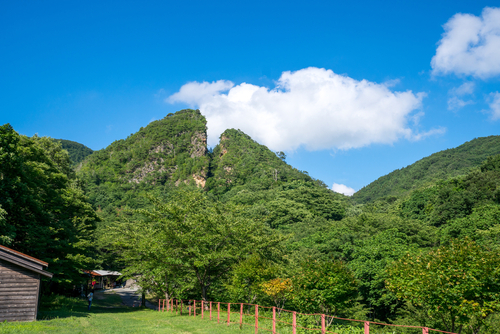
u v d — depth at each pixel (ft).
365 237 145.07
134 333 41.86
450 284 35.83
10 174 65.87
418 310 66.80
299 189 407.85
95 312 80.64
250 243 75.41
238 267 69.82
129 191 613.93
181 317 65.16
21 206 68.33
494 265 35.29
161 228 74.74
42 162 91.40
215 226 74.18
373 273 91.56
